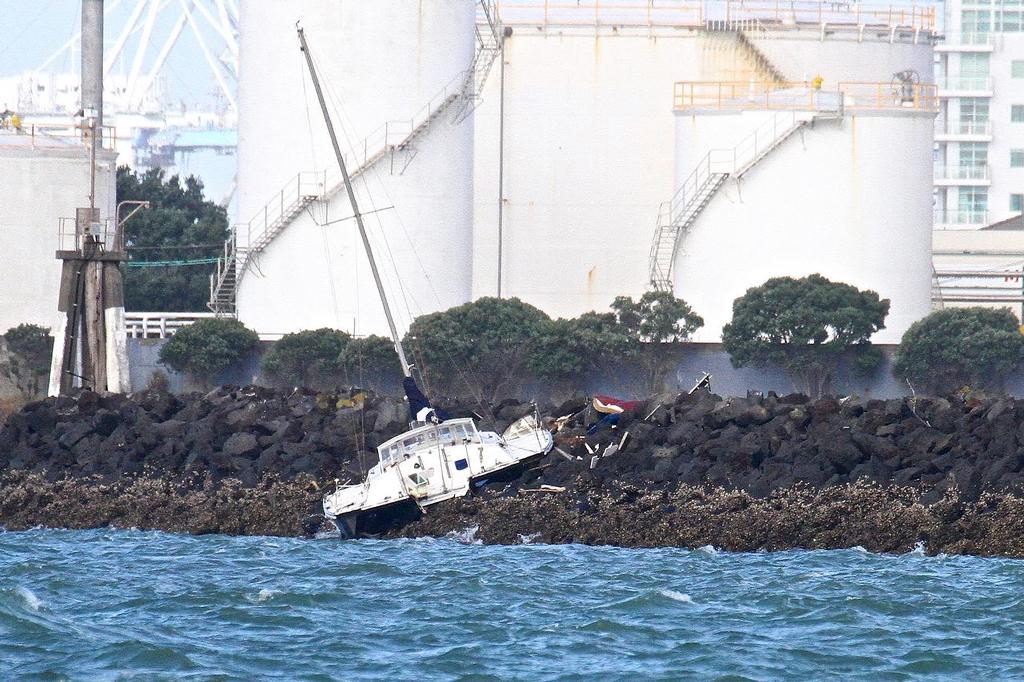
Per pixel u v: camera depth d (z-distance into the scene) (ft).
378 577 454.40
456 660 365.40
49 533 544.62
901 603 418.31
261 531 545.03
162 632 390.42
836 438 561.02
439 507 526.57
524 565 470.39
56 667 358.43
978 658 369.30
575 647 377.30
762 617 406.82
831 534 503.20
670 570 463.01
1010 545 487.61
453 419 551.18
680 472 542.57
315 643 380.58
